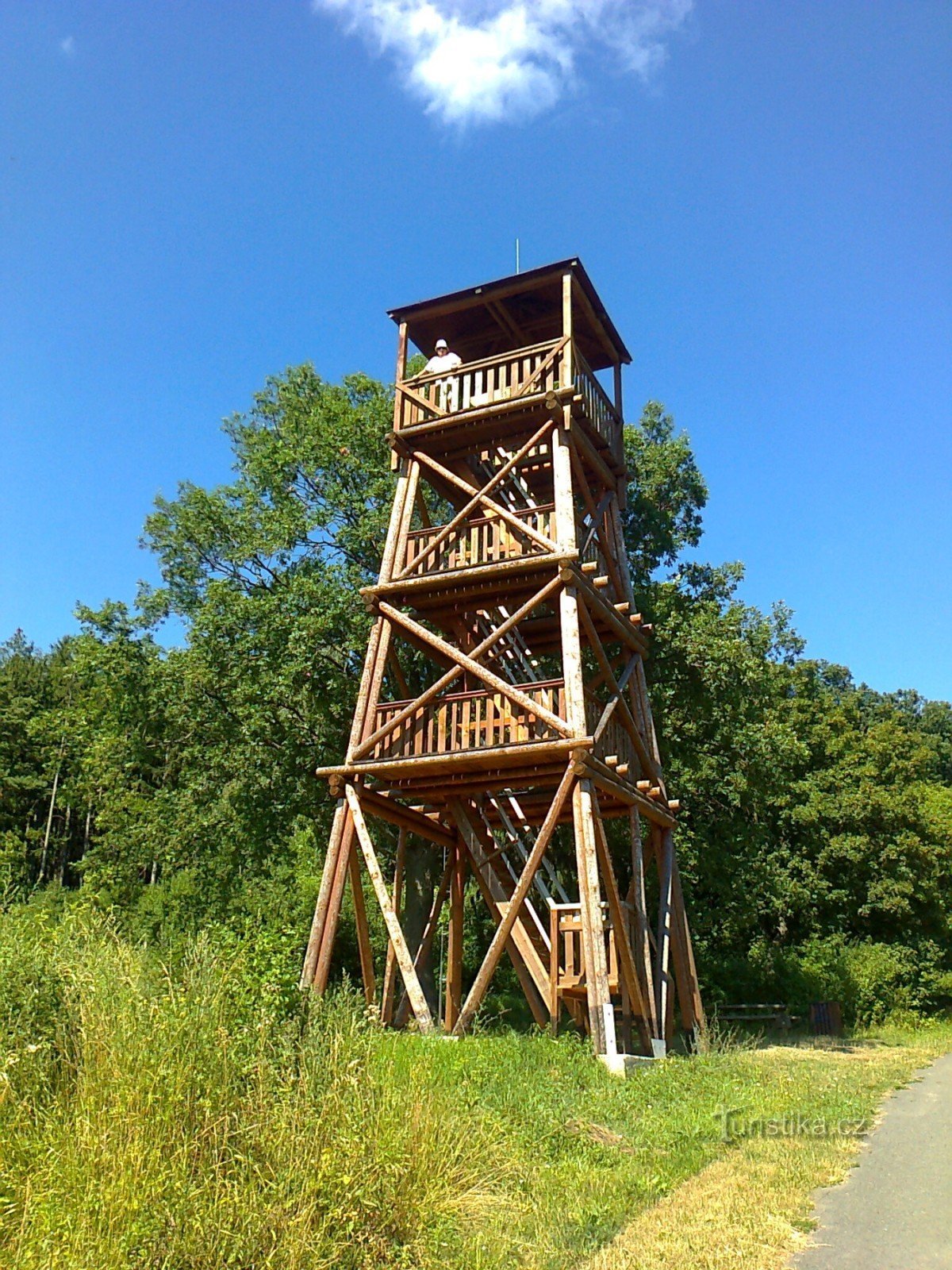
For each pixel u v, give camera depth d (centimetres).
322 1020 797
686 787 2303
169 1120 561
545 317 1725
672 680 2255
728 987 2722
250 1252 505
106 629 2169
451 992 1589
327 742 2038
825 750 3284
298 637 1942
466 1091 854
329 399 2377
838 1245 596
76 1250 469
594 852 1204
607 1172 748
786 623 3209
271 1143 583
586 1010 1548
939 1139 903
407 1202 604
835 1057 1650
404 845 1714
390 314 1661
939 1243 597
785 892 2762
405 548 1528
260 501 2341
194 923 1939
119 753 2178
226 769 2003
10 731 4131
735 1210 657
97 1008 670
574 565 1368
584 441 1579
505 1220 631
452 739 1339
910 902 3112
